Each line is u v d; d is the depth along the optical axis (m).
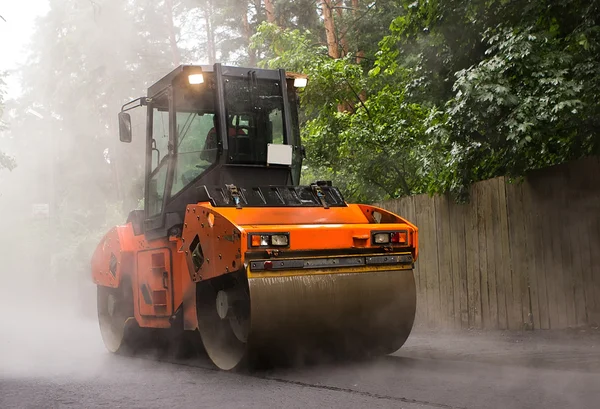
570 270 9.34
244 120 8.42
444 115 11.28
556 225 9.55
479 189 10.87
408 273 7.66
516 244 10.20
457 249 11.40
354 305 7.25
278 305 6.85
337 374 6.98
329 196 8.02
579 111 8.97
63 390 6.92
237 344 7.45
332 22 21.72
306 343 7.26
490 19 10.44
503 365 7.00
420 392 5.76
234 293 7.38
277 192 7.79
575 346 8.13
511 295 10.30
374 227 7.50
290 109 8.92
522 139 9.20
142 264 9.24
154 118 9.29
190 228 7.68
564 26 9.89
